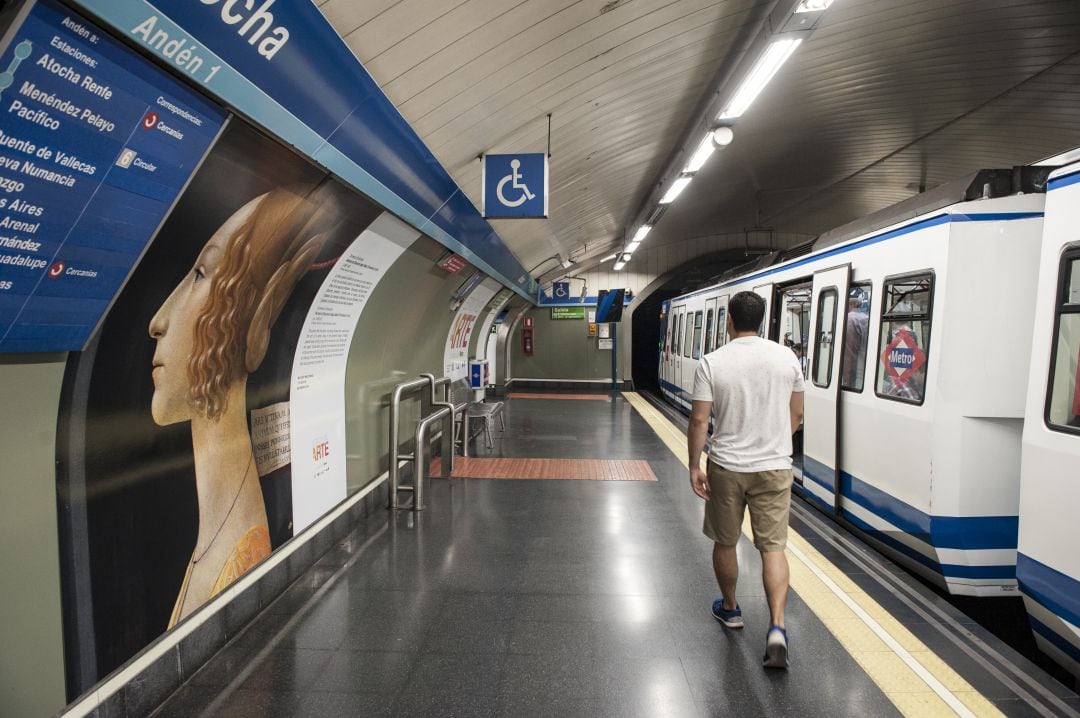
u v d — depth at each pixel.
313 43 2.40
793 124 8.47
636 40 4.55
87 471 2.20
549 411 13.42
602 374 19.09
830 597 3.74
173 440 2.71
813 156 10.40
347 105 2.85
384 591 3.88
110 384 2.26
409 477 6.83
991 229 3.73
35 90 1.44
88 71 1.53
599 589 3.93
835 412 5.28
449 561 4.40
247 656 3.07
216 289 2.73
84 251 1.85
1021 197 3.72
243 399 3.33
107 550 2.31
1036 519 3.03
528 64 4.11
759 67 4.70
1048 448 2.95
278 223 2.93
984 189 3.82
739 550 4.60
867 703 2.67
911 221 4.28
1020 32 6.12
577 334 19.16
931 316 3.92
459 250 5.93
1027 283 3.70
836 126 8.81
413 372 7.17
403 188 3.95
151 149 1.88
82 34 1.46
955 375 3.78
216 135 2.12
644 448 8.94
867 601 3.68
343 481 4.88
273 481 3.71
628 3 3.93
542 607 3.66
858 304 5.08
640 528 5.19
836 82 7.04
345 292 4.25
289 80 2.34
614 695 2.74
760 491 3.11
